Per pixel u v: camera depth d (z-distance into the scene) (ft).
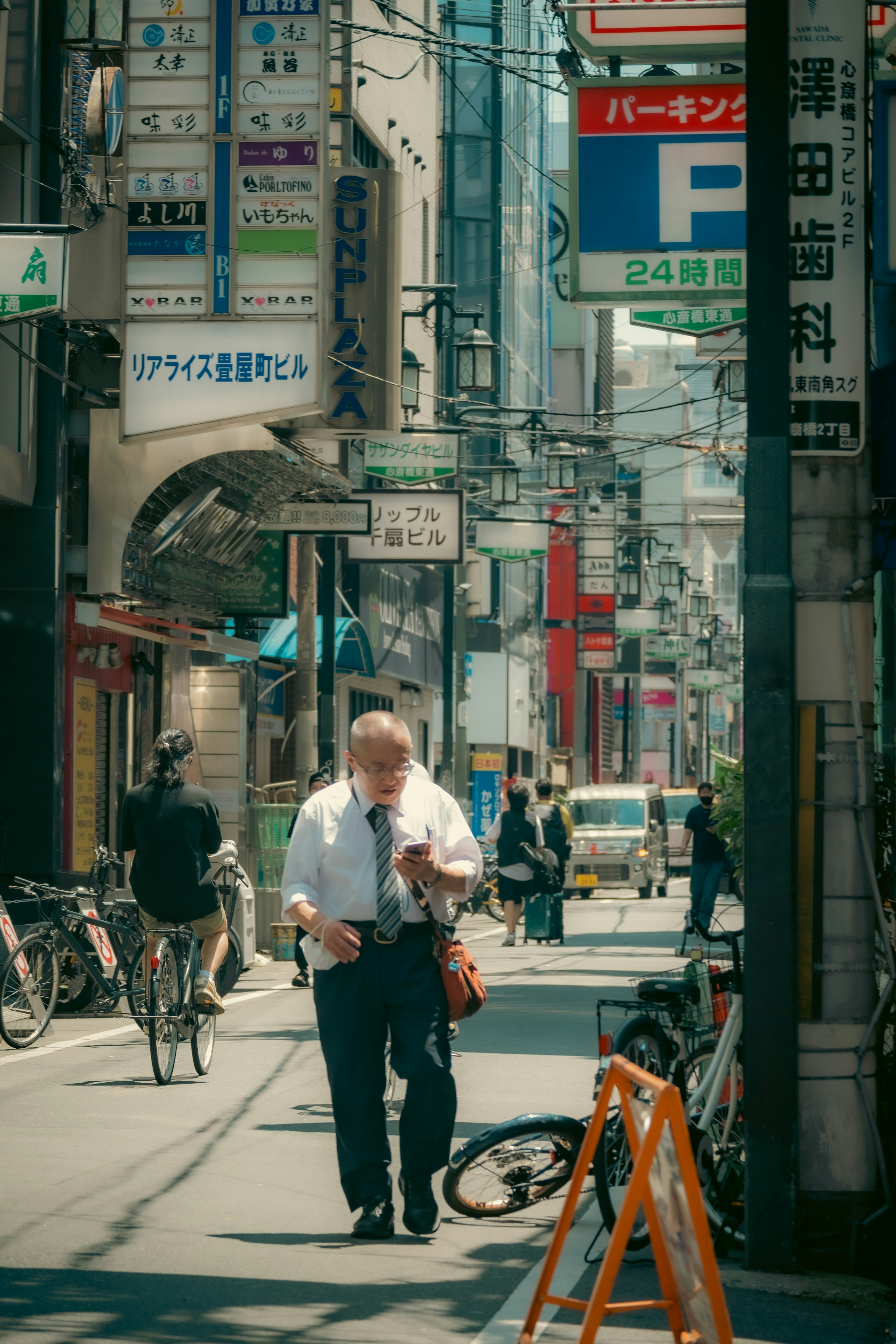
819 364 27.66
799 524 27.71
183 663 92.94
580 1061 49.26
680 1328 17.24
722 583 451.53
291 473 83.82
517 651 214.90
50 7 72.64
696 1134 28.50
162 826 46.29
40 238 57.98
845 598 27.61
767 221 27.66
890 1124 27.53
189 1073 47.88
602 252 47.39
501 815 100.99
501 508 147.23
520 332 212.02
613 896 181.98
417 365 101.14
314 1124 39.29
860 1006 27.17
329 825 28.19
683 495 377.30
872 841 27.48
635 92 47.39
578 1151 29.96
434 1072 27.91
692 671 327.26
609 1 46.32
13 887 64.08
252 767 102.01
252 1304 24.39
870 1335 23.44
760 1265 26.68
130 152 73.51
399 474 109.81
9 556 74.13
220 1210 30.37
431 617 167.84
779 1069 26.71
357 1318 23.88
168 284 73.31
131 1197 31.17
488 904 131.64
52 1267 26.14
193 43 73.31
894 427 35.01
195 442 76.79
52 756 73.20
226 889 73.36
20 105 70.79
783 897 26.84
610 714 307.99
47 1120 39.68
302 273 72.90
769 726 27.04
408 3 153.58
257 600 95.09
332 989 28.17
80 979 58.75
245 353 72.90
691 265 47.11
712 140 47.19
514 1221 30.66
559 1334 23.39
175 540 81.76
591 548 225.35
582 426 265.34
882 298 44.11
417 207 157.07
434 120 165.17
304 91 72.95
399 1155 35.58
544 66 201.16
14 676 73.61
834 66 27.84
